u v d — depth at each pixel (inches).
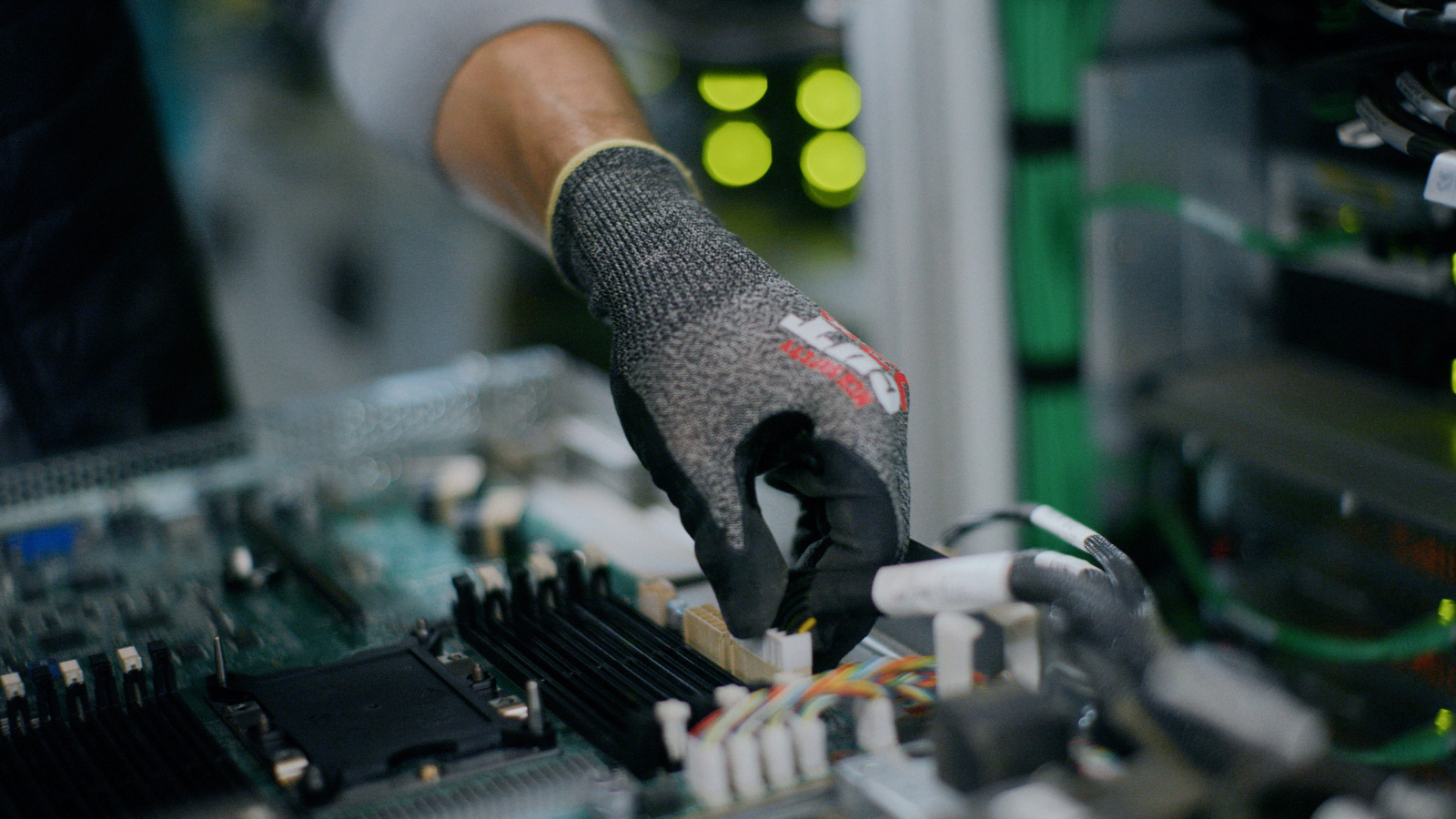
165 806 28.9
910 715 29.9
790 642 31.4
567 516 49.2
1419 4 35.4
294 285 111.6
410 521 50.3
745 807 26.8
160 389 58.3
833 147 98.7
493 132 44.5
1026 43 54.6
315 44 53.8
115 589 44.6
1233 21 56.4
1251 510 54.7
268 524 48.5
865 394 32.6
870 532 31.9
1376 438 47.5
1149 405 57.7
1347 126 40.7
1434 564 45.9
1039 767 24.8
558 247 40.2
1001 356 58.6
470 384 57.8
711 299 34.9
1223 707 23.1
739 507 32.8
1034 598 27.9
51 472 50.6
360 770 29.0
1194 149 57.6
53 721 34.1
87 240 54.6
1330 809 21.6
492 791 28.7
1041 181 56.4
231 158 109.9
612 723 30.8
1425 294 49.9
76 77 52.5
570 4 46.5
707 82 98.9
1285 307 58.1
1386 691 48.9
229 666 37.5
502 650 36.1
